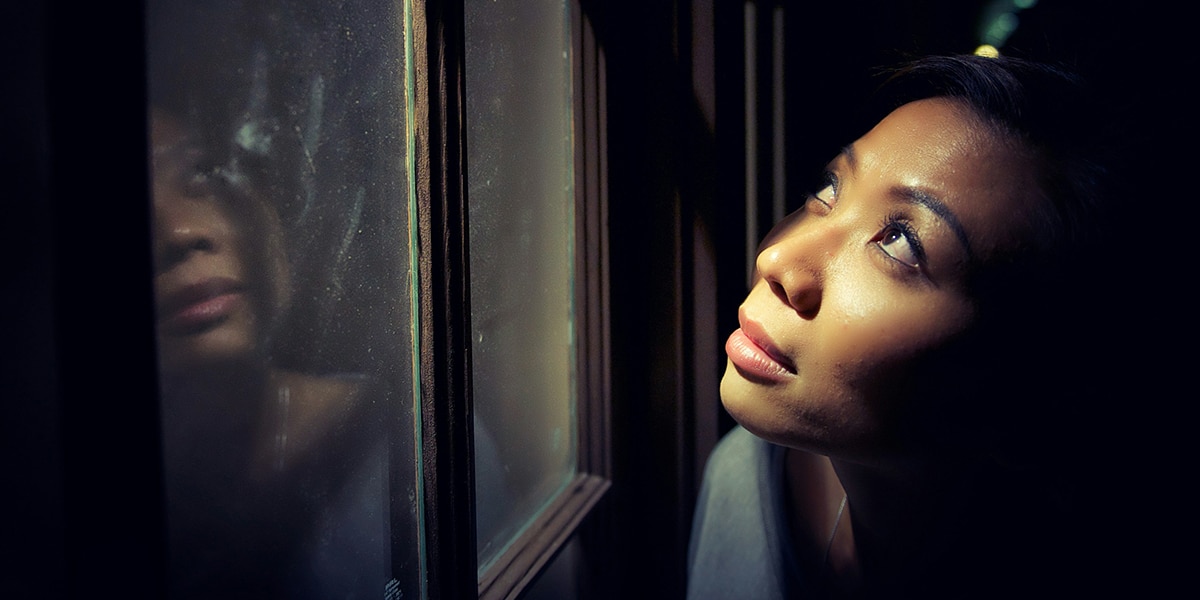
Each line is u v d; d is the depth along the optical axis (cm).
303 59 37
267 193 36
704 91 78
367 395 44
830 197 58
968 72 57
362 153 42
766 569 79
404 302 47
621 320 78
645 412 84
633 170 79
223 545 34
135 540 26
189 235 32
